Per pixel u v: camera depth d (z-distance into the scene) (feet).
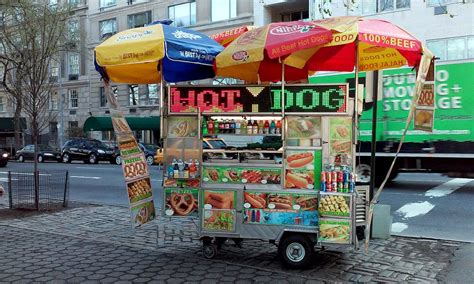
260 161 19.21
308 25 17.40
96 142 105.50
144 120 108.88
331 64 23.15
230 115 19.58
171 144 20.29
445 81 41.42
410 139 42.91
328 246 19.29
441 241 23.67
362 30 16.79
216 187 19.39
